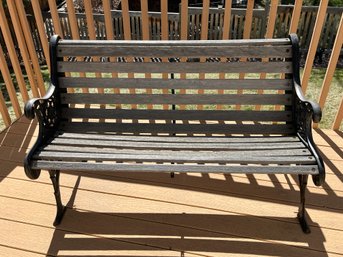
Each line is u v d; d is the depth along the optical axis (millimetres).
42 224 1693
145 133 1889
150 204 1829
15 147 2344
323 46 6012
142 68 1842
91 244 1586
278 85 1808
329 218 1728
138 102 1890
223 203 1837
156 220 1724
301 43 5965
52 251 1550
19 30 2416
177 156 1502
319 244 1577
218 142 1686
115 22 5648
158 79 1848
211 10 5480
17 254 1532
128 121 2604
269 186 1967
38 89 2930
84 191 1925
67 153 1508
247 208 1801
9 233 1640
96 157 1480
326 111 4164
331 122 3848
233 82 1826
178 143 1670
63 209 1773
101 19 5609
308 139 1566
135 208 1801
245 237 1621
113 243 1593
